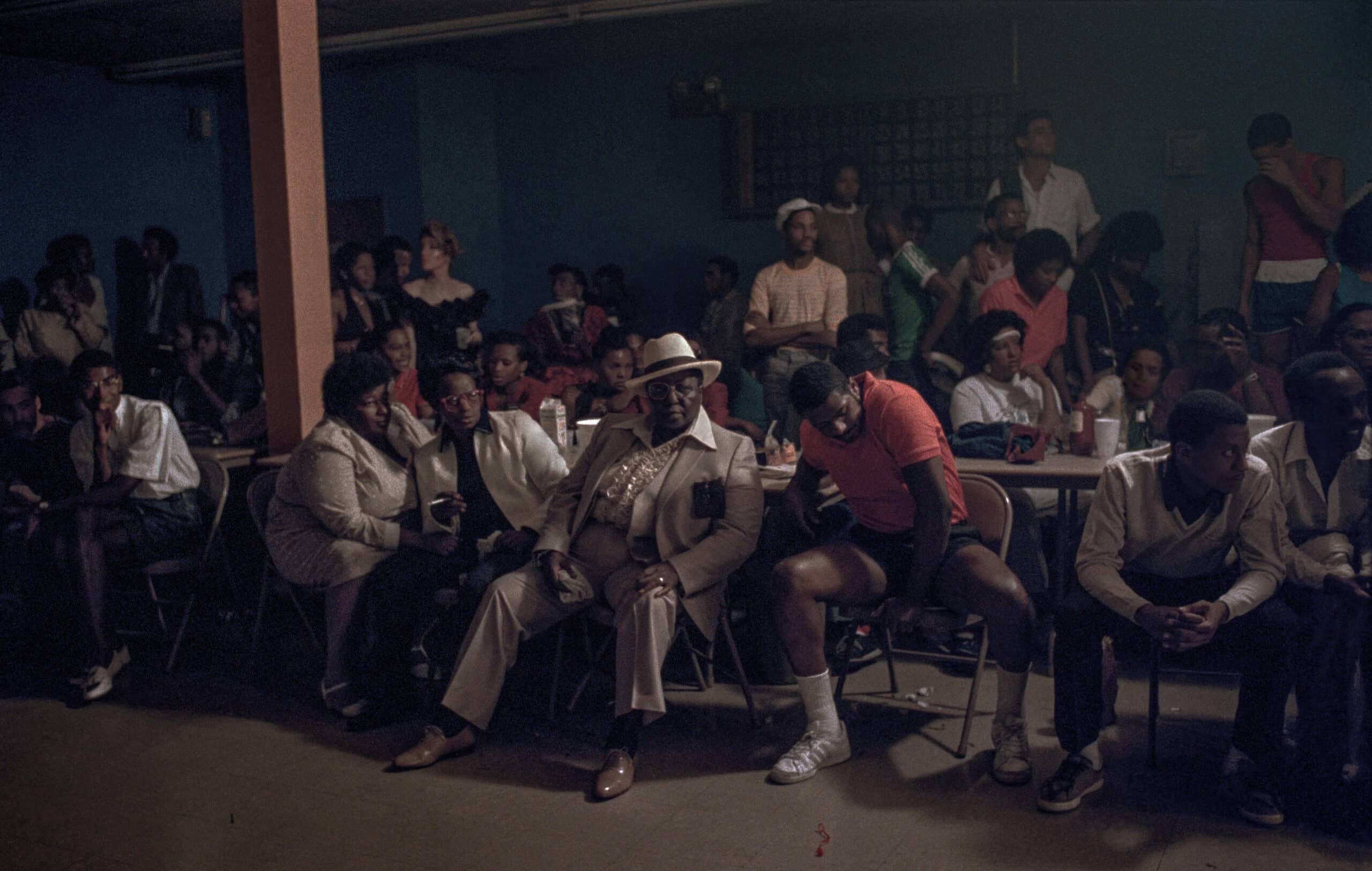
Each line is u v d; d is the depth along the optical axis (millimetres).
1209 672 4148
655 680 3445
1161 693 4039
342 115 8977
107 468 4457
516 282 9492
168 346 8500
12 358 7695
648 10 6941
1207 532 3223
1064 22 7547
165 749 3818
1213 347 5004
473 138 9164
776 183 8469
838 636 4844
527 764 3631
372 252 8164
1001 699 3457
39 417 5801
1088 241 6742
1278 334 6086
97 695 4270
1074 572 4484
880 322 5488
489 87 9289
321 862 3023
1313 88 7066
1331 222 5855
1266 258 6094
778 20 7461
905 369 5996
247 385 6578
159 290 8641
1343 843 2963
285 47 4875
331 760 3709
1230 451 3053
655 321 9055
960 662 3852
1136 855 2918
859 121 8172
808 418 3523
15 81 8562
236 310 6613
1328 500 3332
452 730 3654
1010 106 7742
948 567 3473
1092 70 7527
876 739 3734
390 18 7336
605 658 4516
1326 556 3285
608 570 3836
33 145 8688
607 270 8055
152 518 4488
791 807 3260
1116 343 6148
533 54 8516
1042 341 5645
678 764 3588
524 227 9391
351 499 4062
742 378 6156
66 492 4555
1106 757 3525
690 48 8453
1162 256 7465
